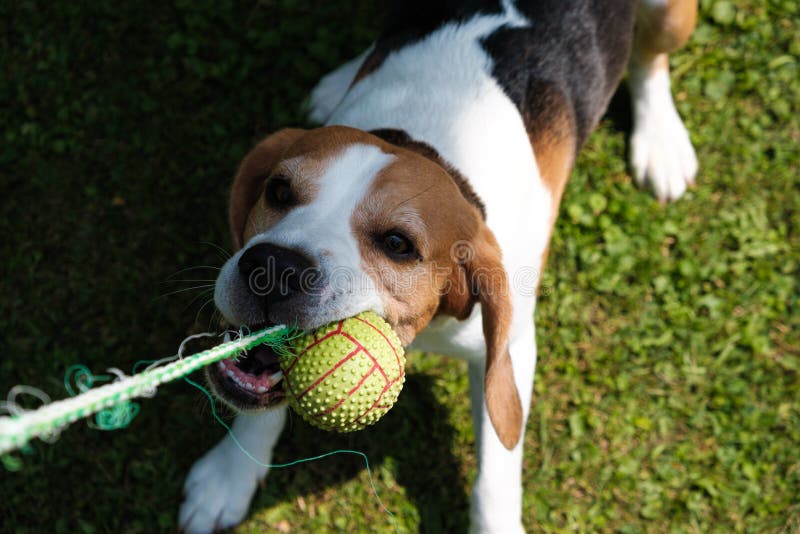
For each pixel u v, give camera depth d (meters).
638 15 1.10
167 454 1.03
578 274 1.13
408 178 0.81
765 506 1.06
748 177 1.18
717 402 1.10
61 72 1.15
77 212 1.11
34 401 1.05
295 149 0.83
